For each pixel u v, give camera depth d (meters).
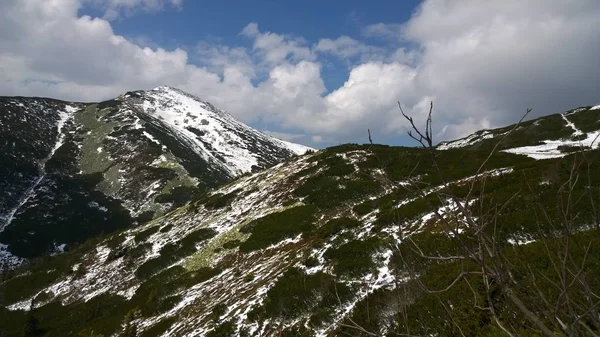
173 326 15.59
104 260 29.91
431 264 9.20
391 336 6.04
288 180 30.27
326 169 29.19
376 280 11.71
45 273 31.08
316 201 23.61
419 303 6.77
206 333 13.12
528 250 6.59
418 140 1.78
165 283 21.20
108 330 17.75
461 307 6.10
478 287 6.32
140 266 25.22
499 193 12.78
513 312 1.96
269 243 20.48
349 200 22.27
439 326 5.96
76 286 27.20
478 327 5.68
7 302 27.73
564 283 1.72
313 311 11.52
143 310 18.73
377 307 7.64
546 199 10.94
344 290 11.62
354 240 15.33
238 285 16.88
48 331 21.09
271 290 13.79
